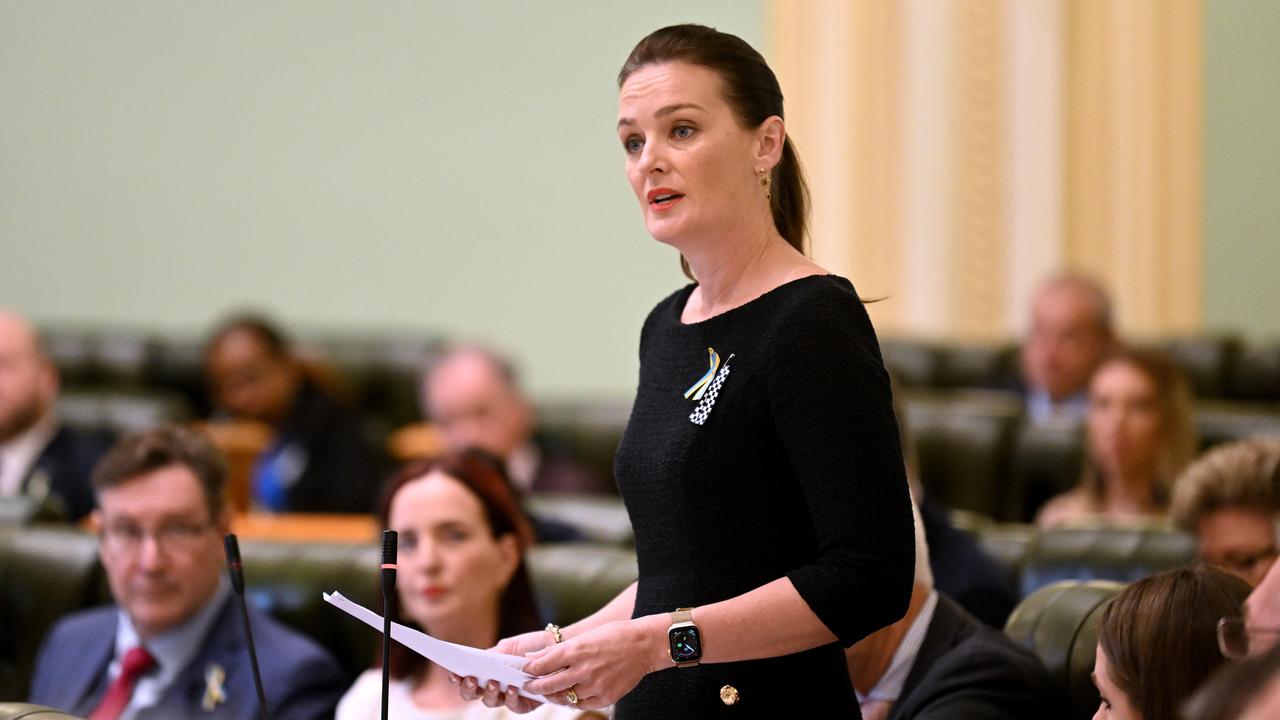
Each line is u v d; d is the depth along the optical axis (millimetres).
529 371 30719
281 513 22766
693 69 7047
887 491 6613
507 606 11188
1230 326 27391
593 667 6578
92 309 31594
